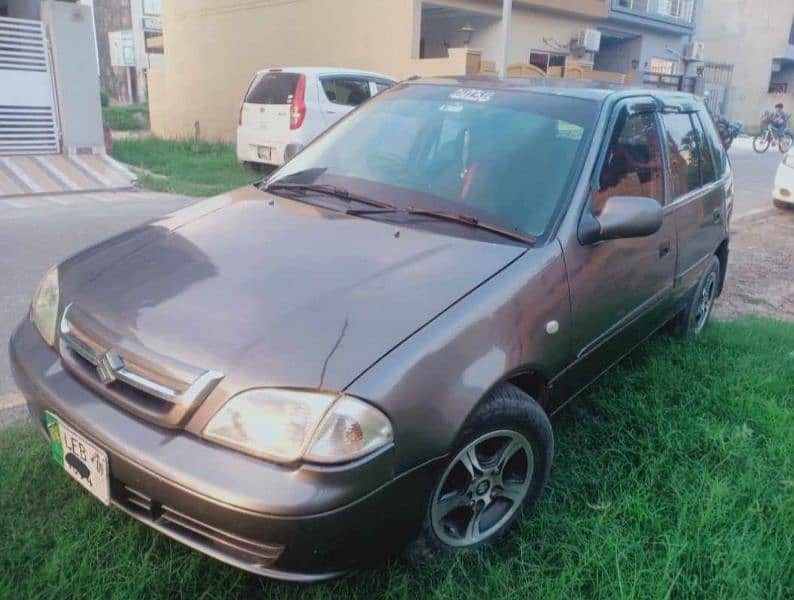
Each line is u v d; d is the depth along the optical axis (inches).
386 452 79.0
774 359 172.1
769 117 914.1
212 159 512.4
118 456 80.6
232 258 100.7
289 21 618.8
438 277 96.5
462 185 120.1
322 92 415.8
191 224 116.7
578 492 112.7
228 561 78.6
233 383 78.5
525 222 112.0
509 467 102.1
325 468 75.7
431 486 85.7
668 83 908.6
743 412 141.5
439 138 130.9
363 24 569.0
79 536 94.3
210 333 84.0
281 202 122.6
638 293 135.0
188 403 78.9
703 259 175.2
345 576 84.0
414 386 81.8
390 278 95.2
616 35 820.0
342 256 100.7
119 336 86.7
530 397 101.7
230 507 74.2
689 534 102.2
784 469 121.0
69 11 395.5
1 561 89.7
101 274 100.9
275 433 76.5
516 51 684.1
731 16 1445.6
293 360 79.8
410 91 148.0
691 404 144.5
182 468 76.7
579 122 127.0
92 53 410.3
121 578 88.2
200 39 693.9
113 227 286.7
